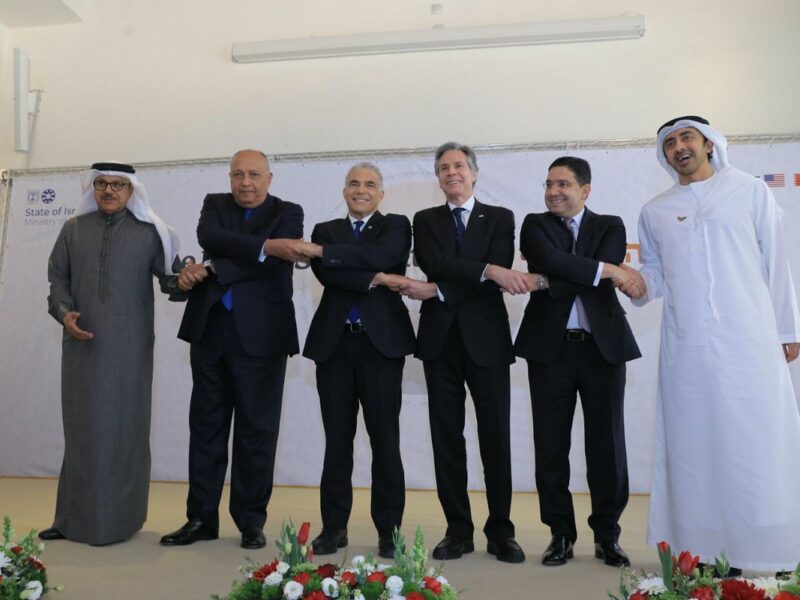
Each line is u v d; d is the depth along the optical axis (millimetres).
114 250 3221
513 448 4578
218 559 2799
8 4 5379
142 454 3213
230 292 3057
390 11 5273
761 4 4926
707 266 2613
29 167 5488
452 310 2879
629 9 5027
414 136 5137
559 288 2750
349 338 2912
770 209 2633
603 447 2783
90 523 3023
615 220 2914
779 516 2451
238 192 3092
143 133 5422
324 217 4910
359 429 4699
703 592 1431
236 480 3047
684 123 2689
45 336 5059
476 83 5121
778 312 2596
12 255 5156
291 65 5328
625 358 2752
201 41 5445
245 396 3037
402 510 2898
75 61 5555
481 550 2957
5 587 1972
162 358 4914
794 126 4812
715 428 2533
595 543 2848
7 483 4723
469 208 3018
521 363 4617
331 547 2859
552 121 5012
